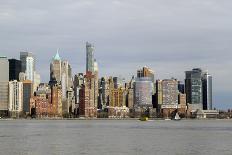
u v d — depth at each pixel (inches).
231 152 5246.1
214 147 5876.0
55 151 5359.3
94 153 5167.3
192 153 5142.7
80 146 6048.2
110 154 5068.9
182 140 7204.7
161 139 7465.6
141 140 7214.6
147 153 5162.4
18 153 5132.9
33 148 5708.7
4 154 5044.3
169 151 5359.3
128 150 5497.1
